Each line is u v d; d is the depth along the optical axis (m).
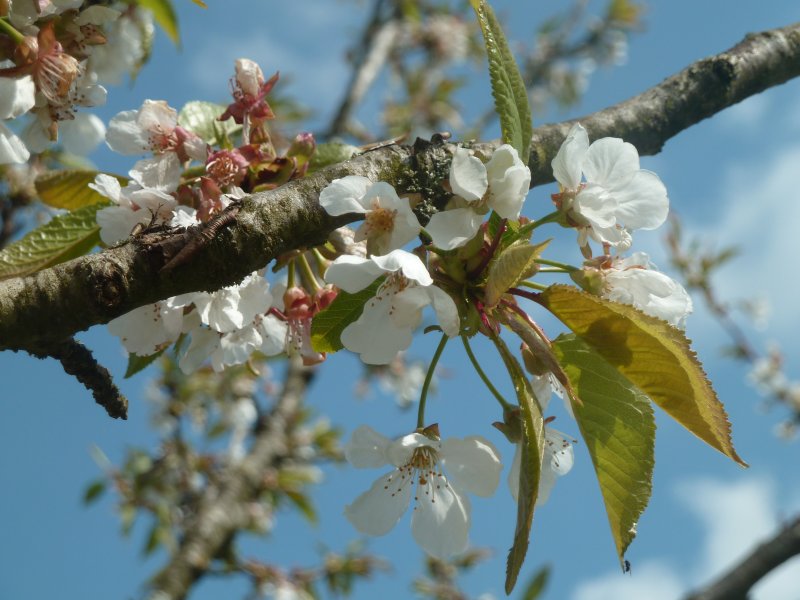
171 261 0.35
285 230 0.36
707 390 0.36
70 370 0.36
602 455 0.37
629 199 0.38
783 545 0.69
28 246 0.40
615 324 0.36
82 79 0.41
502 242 0.37
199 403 1.17
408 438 0.38
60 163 0.62
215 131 0.44
